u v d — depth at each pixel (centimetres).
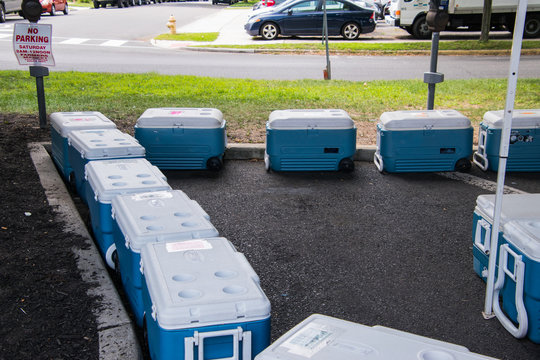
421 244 574
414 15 2358
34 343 370
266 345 303
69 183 704
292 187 746
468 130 788
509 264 425
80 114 772
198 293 301
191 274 321
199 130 781
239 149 862
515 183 764
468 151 797
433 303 462
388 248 564
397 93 1269
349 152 793
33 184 675
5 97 1173
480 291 482
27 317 399
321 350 244
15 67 1653
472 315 445
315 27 2355
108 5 4766
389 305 459
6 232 539
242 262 339
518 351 399
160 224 396
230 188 738
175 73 1614
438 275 510
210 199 697
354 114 1075
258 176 790
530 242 396
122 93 1238
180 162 795
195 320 288
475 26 2444
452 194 721
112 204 453
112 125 707
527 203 464
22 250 503
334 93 1266
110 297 427
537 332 402
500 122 782
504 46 2056
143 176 513
